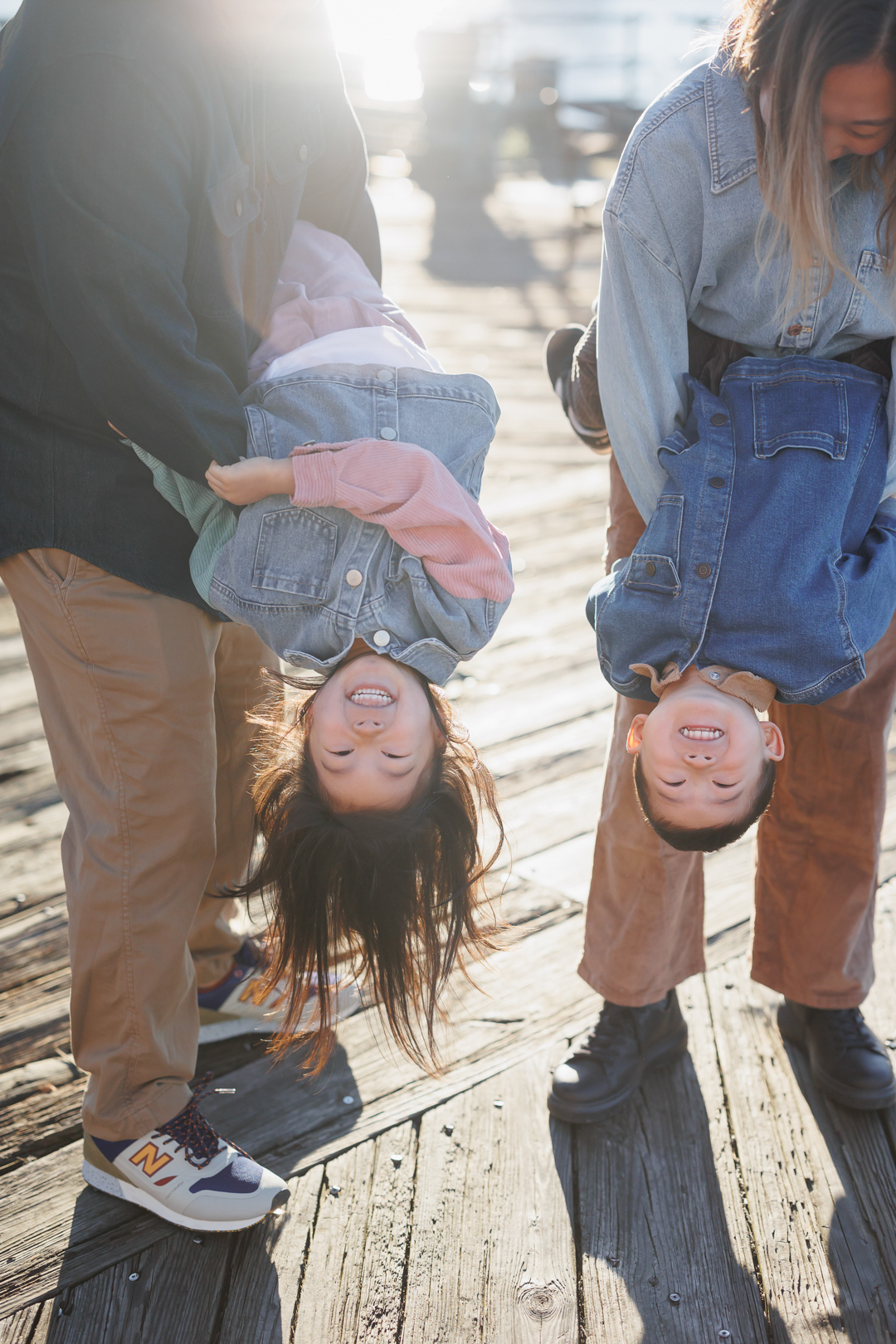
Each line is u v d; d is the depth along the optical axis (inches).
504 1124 79.6
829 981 81.4
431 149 433.1
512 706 131.6
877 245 62.2
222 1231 71.6
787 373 64.1
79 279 55.6
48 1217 73.2
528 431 214.2
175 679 65.9
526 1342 65.4
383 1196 74.2
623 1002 81.0
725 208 61.1
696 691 63.2
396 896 62.1
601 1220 73.0
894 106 54.6
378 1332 66.0
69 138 55.2
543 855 106.7
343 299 70.7
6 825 111.8
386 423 64.0
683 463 63.8
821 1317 67.0
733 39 61.0
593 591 69.6
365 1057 85.4
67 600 64.4
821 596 61.2
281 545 62.6
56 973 93.6
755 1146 78.1
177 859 68.2
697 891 81.6
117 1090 70.7
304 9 68.8
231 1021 87.7
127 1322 66.5
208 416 59.7
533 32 566.6
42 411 62.5
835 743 75.6
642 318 63.7
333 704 60.3
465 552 62.1
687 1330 66.2
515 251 356.2
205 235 60.9
